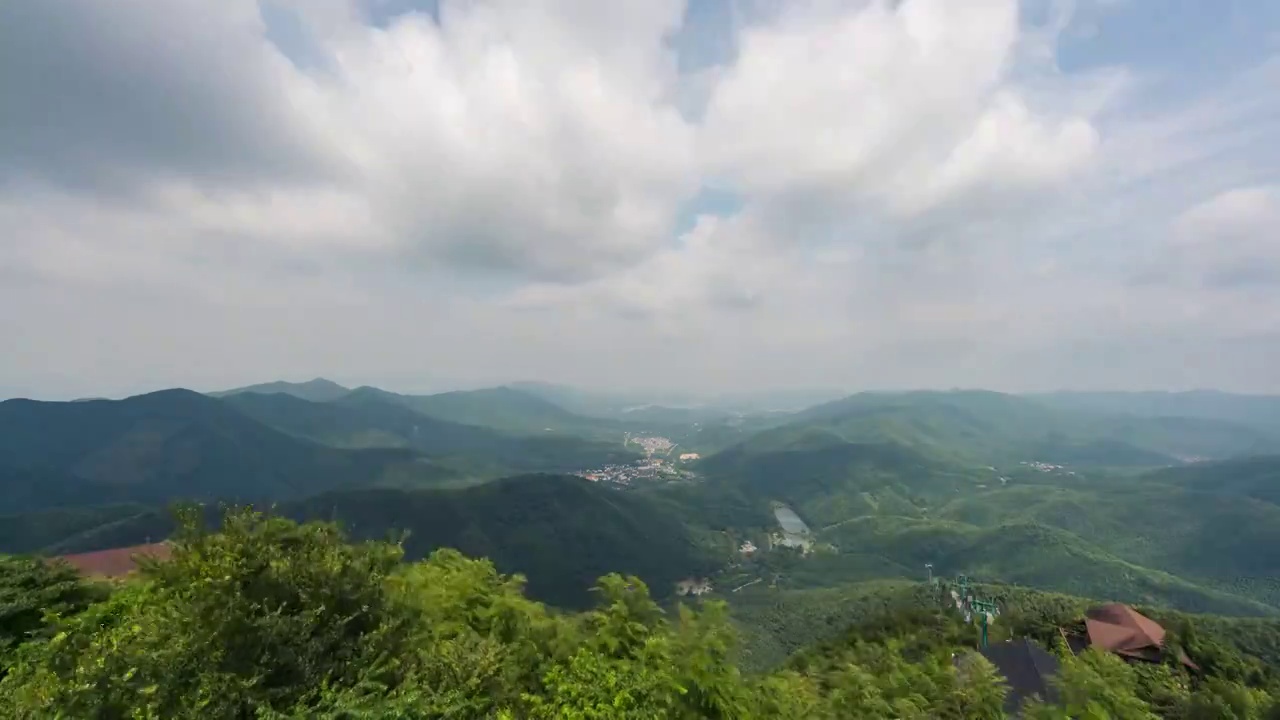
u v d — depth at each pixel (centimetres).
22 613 1177
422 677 853
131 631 880
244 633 775
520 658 1102
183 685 717
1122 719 1877
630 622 1336
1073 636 3534
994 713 2002
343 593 920
